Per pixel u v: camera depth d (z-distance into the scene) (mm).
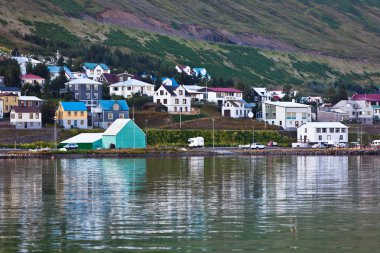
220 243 80938
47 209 103500
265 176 153750
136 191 124625
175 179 146250
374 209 102750
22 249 78500
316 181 142500
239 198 115000
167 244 80625
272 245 79938
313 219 94500
